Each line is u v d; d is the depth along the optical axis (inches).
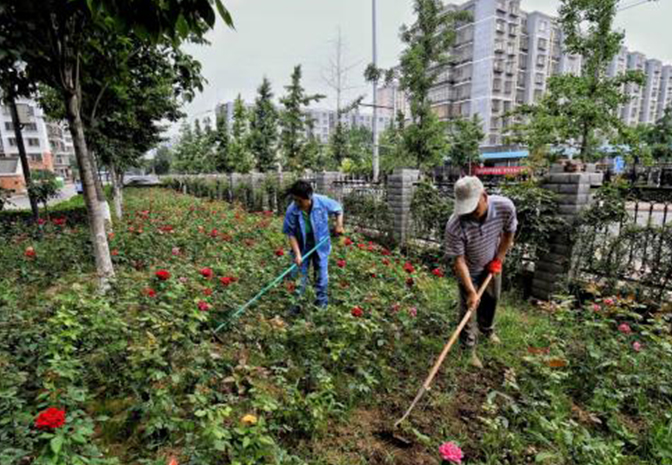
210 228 268.2
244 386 91.0
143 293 117.9
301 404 81.7
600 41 287.1
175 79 200.7
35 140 2031.3
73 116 146.0
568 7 294.8
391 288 140.7
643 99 2573.8
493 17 1621.6
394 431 83.6
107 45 152.1
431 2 414.3
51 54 134.2
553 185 161.3
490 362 113.3
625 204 147.7
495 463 71.9
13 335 92.1
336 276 157.2
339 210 146.1
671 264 132.9
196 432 76.4
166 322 94.0
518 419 83.5
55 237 235.0
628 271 144.0
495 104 1738.4
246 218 329.4
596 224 148.6
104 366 94.3
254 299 124.3
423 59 436.1
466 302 120.0
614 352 101.9
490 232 109.0
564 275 156.4
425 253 220.2
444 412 91.0
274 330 106.9
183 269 150.4
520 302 167.5
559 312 116.8
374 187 278.8
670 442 76.5
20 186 1170.6
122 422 80.3
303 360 101.1
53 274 173.6
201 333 104.5
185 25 68.3
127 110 262.2
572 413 89.5
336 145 814.5
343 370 102.7
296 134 600.4
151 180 1231.5
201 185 738.8
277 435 79.3
